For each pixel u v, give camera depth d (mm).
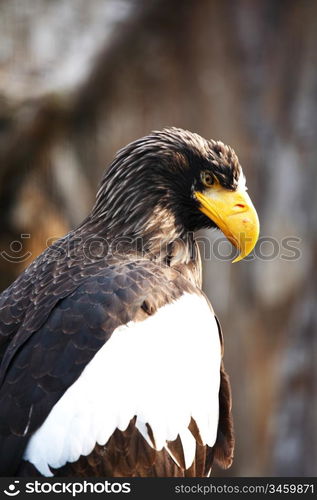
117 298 6738
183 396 6703
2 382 6492
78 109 13898
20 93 13109
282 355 16594
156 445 6570
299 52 16734
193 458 6789
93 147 14844
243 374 16844
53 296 6844
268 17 16672
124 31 13984
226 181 7781
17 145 13031
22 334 6664
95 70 13680
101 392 6430
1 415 6328
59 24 13727
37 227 13320
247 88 16516
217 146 7883
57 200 13688
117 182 7812
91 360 6477
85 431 6344
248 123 16656
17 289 7172
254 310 16766
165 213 7793
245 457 16609
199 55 15961
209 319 7152
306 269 16344
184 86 16016
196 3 15664
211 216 7781
